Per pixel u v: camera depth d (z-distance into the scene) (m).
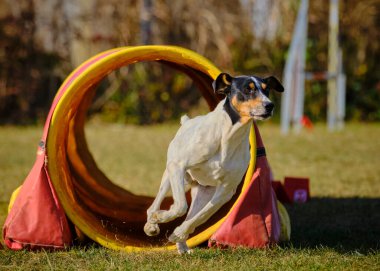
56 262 6.80
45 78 25.02
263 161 7.69
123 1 24.88
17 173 13.50
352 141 19.16
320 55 25.41
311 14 25.33
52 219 7.27
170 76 25.14
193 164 6.95
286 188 10.90
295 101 21.03
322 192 11.58
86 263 6.73
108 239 7.43
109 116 24.72
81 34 25.02
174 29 25.25
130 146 18.66
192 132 7.00
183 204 6.71
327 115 25.58
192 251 7.23
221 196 7.07
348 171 13.89
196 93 25.36
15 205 7.43
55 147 7.39
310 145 18.25
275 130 22.56
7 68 24.56
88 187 10.23
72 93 7.45
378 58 25.95
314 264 6.61
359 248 7.46
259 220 7.38
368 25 25.86
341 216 9.55
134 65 24.94
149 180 13.17
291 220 9.30
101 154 16.95
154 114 24.89
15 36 24.45
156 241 8.03
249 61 25.36
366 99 25.64
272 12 25.52
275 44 25.42
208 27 25.30
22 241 7.21
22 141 19.36
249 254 7.07
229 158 6.89
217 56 25.38
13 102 24.88
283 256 7.00
